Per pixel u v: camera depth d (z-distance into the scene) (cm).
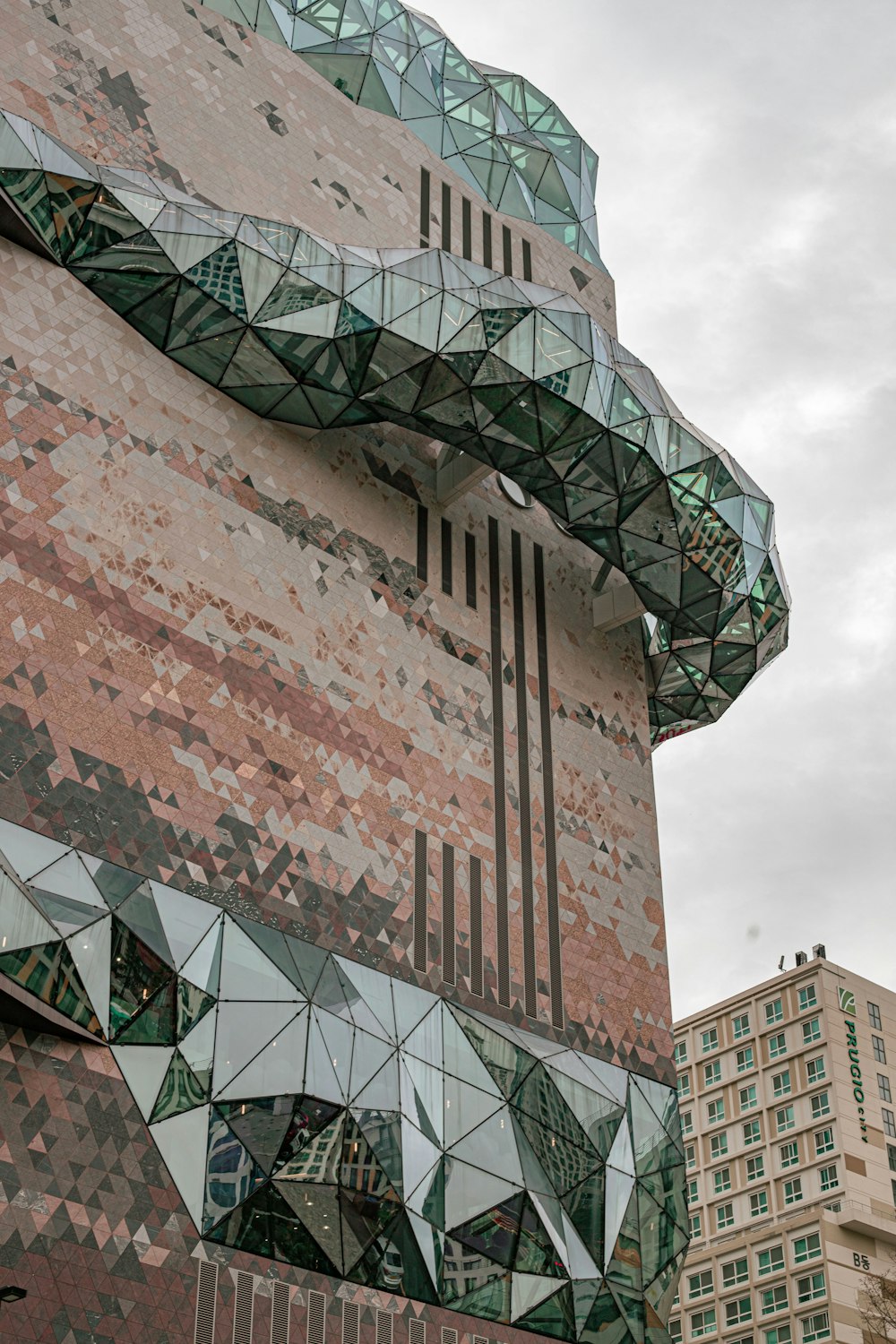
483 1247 3041
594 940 3706
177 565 3200
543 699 3919
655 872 3972
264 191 3903
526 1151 3225
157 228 3278
